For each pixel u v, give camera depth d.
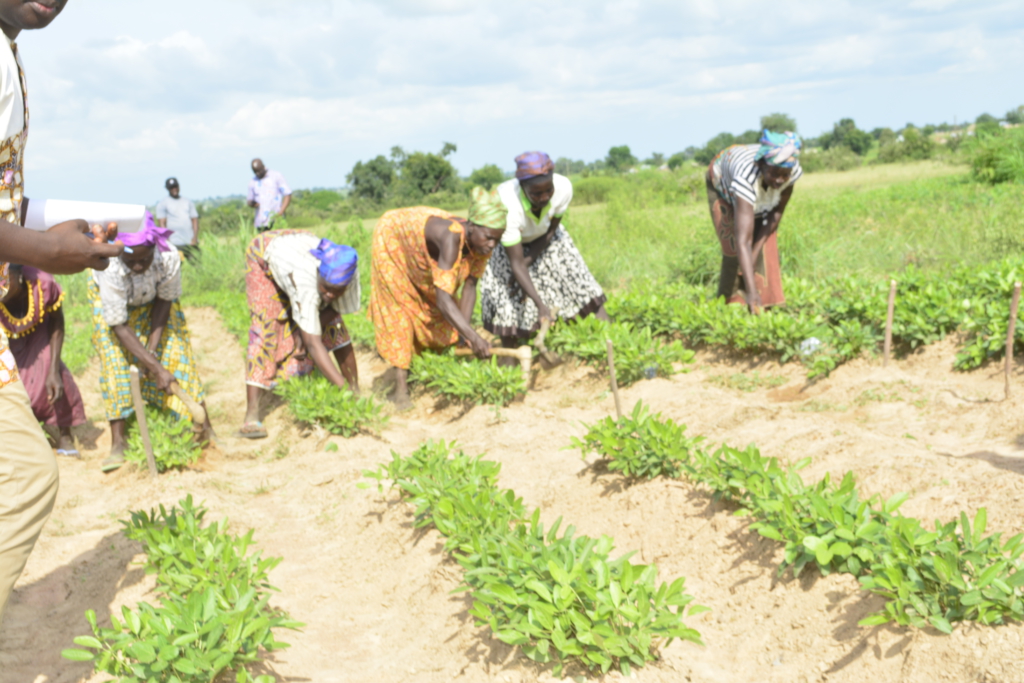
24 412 2.58
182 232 15.68
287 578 4.11
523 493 4.66
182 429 5.52
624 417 4.38
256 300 6.40
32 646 3.52
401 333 6.59
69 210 2.77
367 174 56.50
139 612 3.36
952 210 13.31
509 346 7.12
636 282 10.66
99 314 5.57
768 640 3.03
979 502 3.47
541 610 2.92
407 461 4.51
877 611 2.85
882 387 5.60
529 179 6.04
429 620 3.53
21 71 2.48
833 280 7.85
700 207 18.17
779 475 3.59
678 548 3.76
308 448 5.93
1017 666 2.38
